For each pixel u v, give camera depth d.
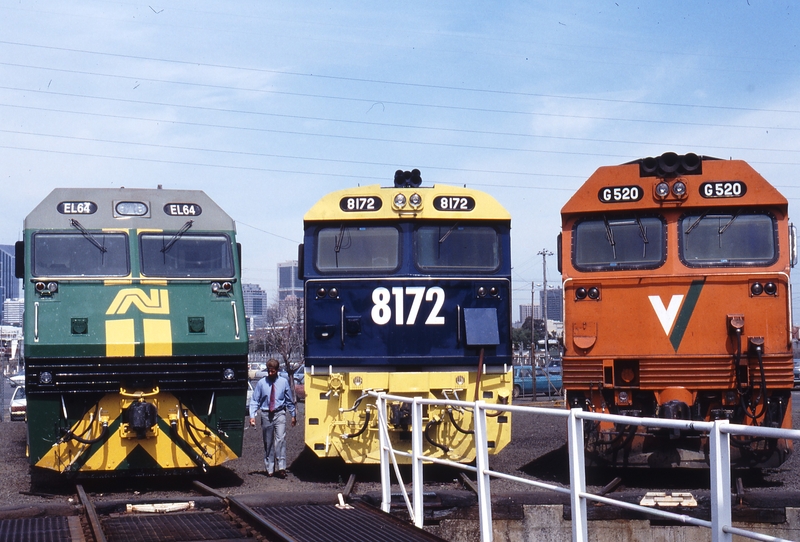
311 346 14.11
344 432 13.94
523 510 10.99
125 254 13.91
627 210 13.41
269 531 9.28
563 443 19.59
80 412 13.17
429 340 14.02
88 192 14.33
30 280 13.39
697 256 13.16
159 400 13.47
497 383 14.09
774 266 12.91
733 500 10.95
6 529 10.05
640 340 13.12
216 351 13.50
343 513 10.73
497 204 14.43
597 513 10.86
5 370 67.44
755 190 13.11
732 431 5.44
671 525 10.73
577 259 13.57
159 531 9.84
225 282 14.08
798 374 49.09
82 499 11.59
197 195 14.73
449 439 13.95
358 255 14.25
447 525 11.05
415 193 14.20
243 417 13.81
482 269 14.26
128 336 13.16
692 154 13.29
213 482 14.50
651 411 13.22
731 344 12.84
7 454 19.55
